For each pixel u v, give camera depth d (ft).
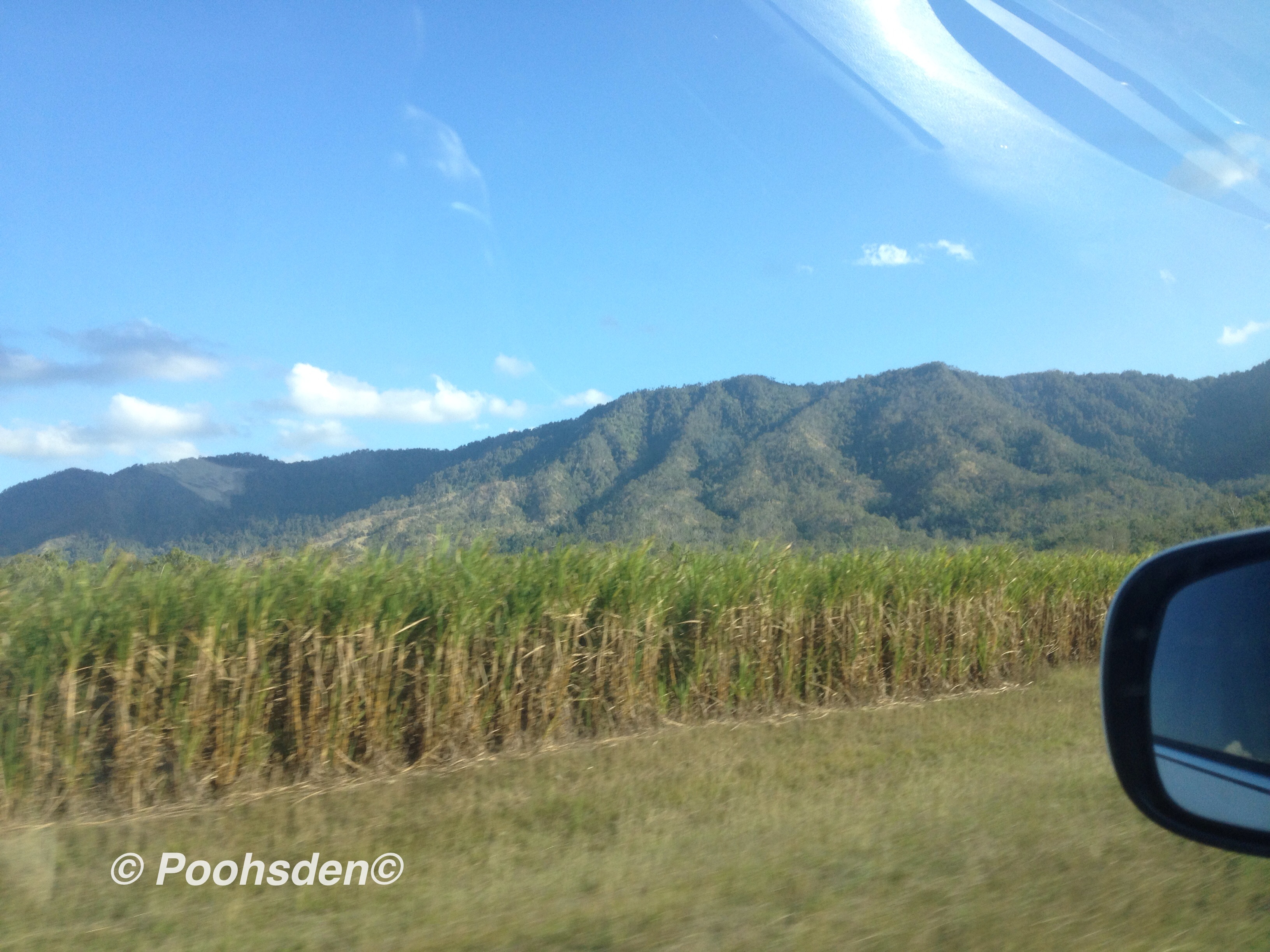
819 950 10.78
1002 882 12.82
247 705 20.71
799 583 30.89
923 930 11.19
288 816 18.83
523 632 24.75
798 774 21.15
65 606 19.12
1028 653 38.22
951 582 34.55
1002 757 22.33
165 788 19.93
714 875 13.79
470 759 23.09
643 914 12.28
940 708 30.25
